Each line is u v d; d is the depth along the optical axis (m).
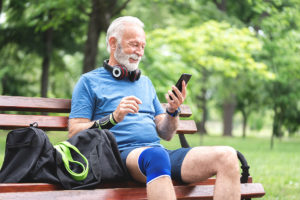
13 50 17.06
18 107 3.22
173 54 10.89
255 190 3.23
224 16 15.48
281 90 21.19
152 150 2.65
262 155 13.66
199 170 2.79
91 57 12.70
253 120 41.78
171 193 2.52
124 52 3.25
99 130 2.82
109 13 12.53
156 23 17.05
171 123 3.30
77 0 12.23
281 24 14.48
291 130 35.16
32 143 2.59
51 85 20.72
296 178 7.70
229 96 30.92
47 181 2.54
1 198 2.33
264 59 16.25
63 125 3.37
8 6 14.56
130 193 2.71
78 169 2.65
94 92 3.15
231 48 12.52
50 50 17.00
